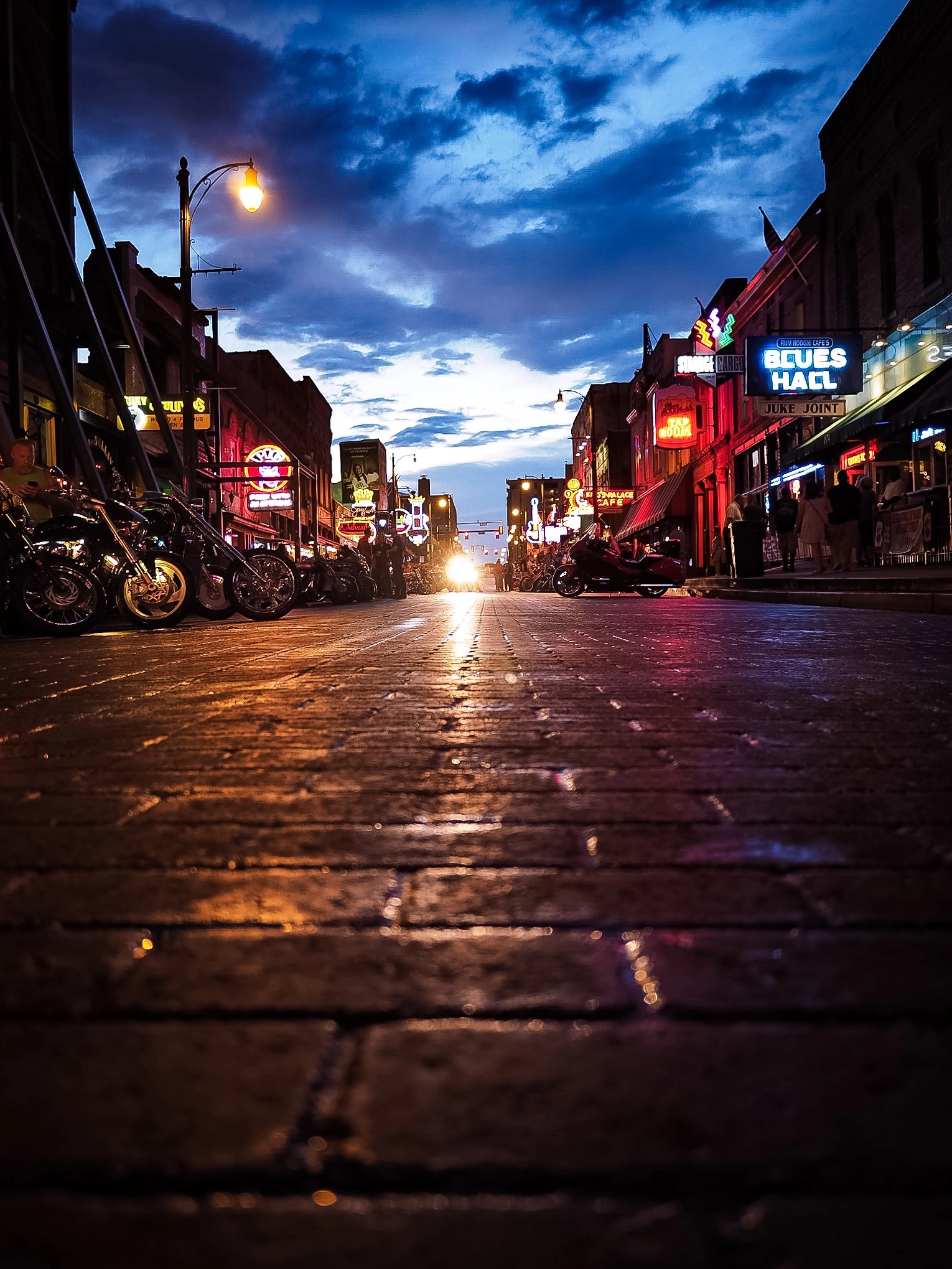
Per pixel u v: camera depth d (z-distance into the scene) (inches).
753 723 151.5
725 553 1270.9
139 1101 41.1
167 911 67.4
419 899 69.5
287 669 247.3
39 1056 45.6
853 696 184.4
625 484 2598.4
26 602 389.7
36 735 146.9
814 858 79.1
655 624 457.1
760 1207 33.6
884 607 541.0
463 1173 35.6
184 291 815.7
